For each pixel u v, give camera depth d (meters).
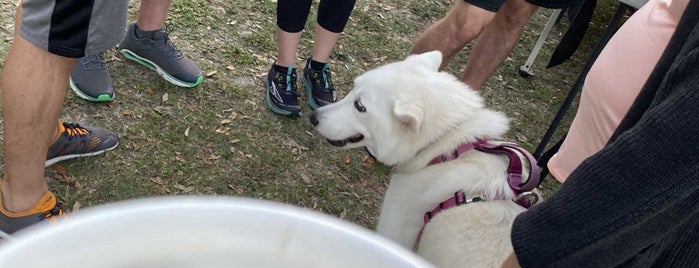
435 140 2.24
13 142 1.94
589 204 0.96
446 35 2.97
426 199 2.19
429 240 2.07
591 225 0.97
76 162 2.62
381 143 2.38
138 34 3.13
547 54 4.78
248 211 0.53
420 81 2.30
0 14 3.30
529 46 4.79
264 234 0.52
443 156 2.23
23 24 1.80
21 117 1.88
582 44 5.06
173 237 0.50
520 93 4.23
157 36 3.14
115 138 2.75
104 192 2.56
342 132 2.54
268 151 3.05
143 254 0.49
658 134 0.90
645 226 0.93
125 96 3.03
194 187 2.72
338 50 3.96
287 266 0.51
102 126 2.83
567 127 4.04
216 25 3.77
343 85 3.70
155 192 2.64
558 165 2.01
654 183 0.89
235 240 0.51
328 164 3.12
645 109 1.22
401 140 2.31
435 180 2.20
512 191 2.10
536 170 2.13
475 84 3.37
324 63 3.39
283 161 3.03
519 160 2.13
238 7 3.99
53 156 2.52
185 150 2.88
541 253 1.04
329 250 0.52
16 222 2.12
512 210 2.03
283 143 3.13
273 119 3.24
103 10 1.80
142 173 2.70
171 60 3.16
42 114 1.92
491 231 1.96
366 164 3.20
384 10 4.57
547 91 4.35
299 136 3.21
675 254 1.18
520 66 4.48
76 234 0.48
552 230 1.02
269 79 3.30
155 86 3.15
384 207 2.36
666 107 0.90
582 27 3.45
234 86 3.35
